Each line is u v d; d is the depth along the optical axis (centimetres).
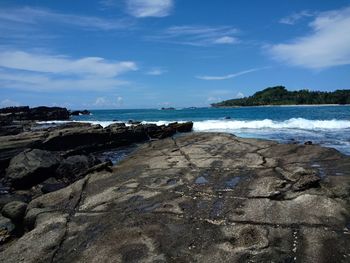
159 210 723
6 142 1766
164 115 6675
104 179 997
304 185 771
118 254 554
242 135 2355
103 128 2322
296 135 2248
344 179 832
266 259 519
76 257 561
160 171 1052
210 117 5281
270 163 1067
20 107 6819
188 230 623
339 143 1794
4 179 1354
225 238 587
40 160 1396
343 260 509
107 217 705
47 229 667
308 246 547
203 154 1261
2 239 718
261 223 631
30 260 566
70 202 816
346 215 643
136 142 2434
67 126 2820
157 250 559
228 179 918
